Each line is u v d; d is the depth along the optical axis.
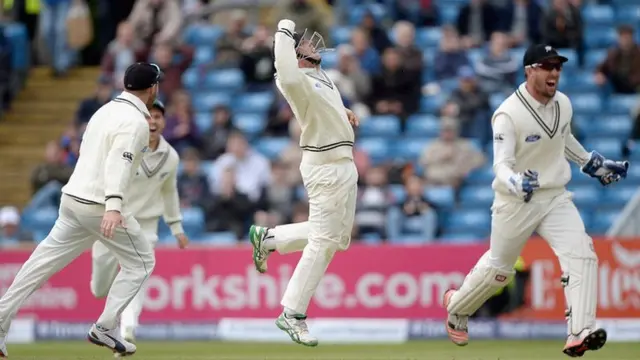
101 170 30.23
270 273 48.72
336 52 66.56
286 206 57.28
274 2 73.00
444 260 48.16
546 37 67.75
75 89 72.75
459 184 59.56
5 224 58.25
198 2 73.94
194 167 59.41
